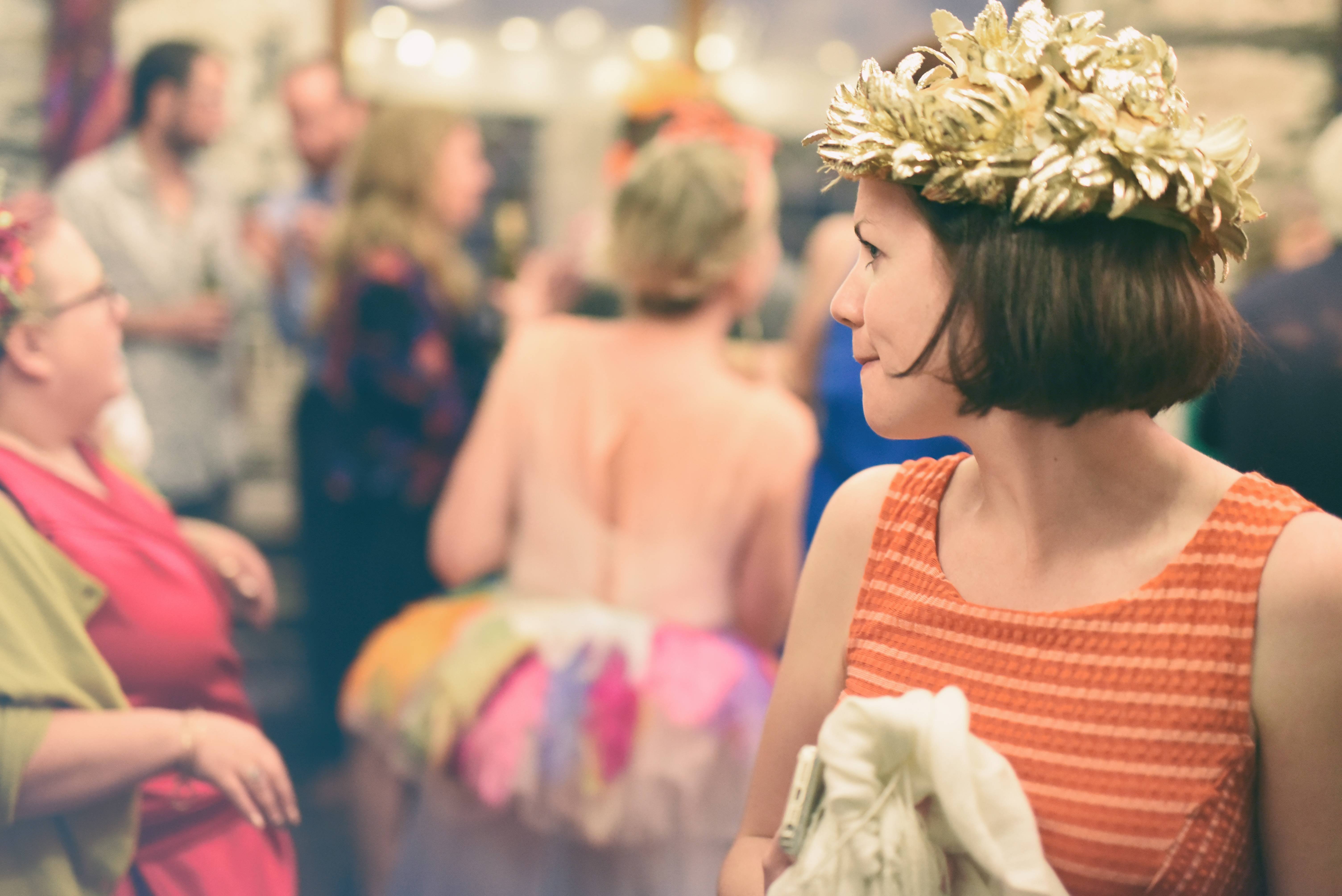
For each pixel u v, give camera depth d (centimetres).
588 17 417
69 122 332
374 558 264
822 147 80
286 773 113
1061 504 78
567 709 150
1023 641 77
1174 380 74
